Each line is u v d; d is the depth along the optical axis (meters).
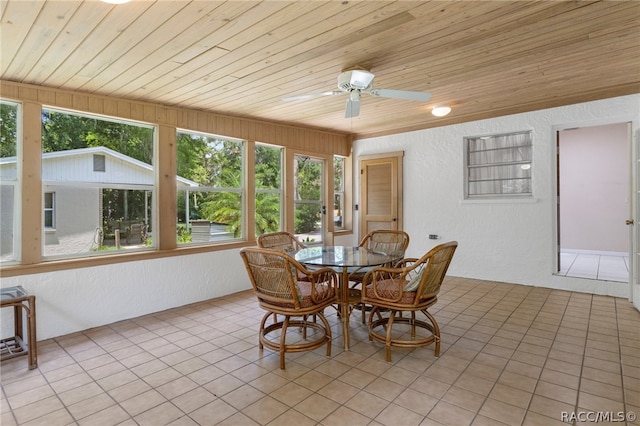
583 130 6.88
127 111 3.62
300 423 1.88
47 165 3.17
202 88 3.35
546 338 2.93
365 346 2.88
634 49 2.68
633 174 3.73
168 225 3.92
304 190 5.60
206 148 4.36
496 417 1.89
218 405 2.05
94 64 2.69
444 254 2.54
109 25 2.09
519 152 4.69
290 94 3.63
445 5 1.99
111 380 2.35
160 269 3.83
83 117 3.39
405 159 5.59
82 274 3.29
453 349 2.76
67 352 2.80
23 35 2.19
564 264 5.80
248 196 4.71
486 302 3.91
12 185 3.00
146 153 3.81
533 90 3.80
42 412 2.01
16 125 3.02
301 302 2.54
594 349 2.70
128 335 3.14
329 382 2.29
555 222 4.41
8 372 2.47
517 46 2.59
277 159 5.20
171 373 2.44
